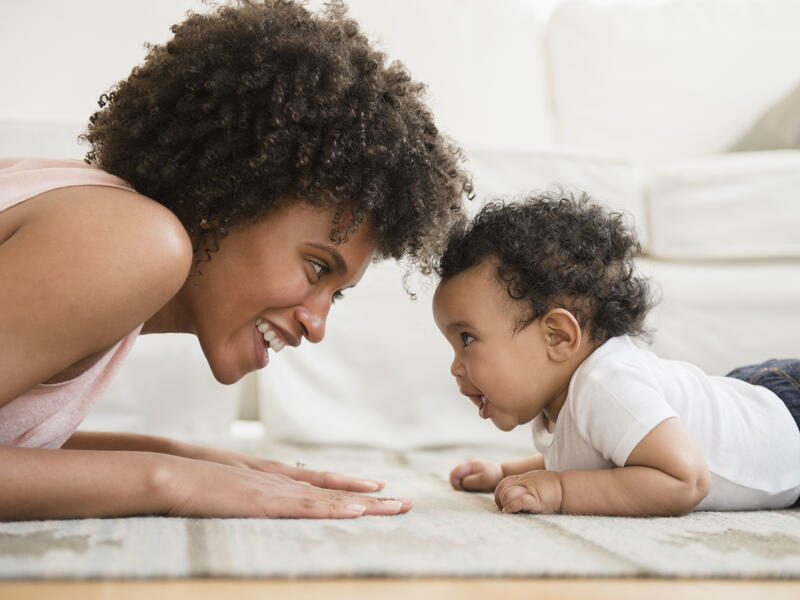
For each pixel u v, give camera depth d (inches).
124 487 28.6
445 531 28.3
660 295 63.0
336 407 62.9
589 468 38.6
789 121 80.3
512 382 40.0
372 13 82.5
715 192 66.6
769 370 43.4
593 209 43.5
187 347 61.2
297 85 33.0
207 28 34.3
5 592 20.2
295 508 30.3
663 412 35.8
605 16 88.2
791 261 66.6
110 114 35.1
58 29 77.5
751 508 39.5
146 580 21.5
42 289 27.1
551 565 23.5
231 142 32.8
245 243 33.4
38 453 28.1
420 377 63.8
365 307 63.7
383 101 35.4
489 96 83.7
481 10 85.6
